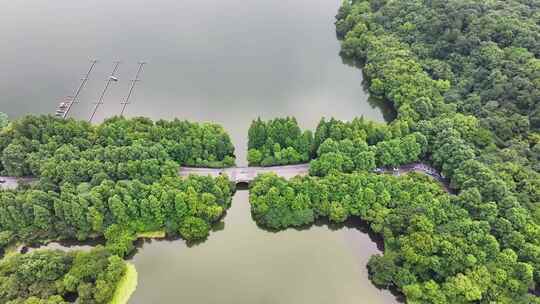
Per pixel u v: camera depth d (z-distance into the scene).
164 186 188.62
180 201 182.50
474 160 194.25
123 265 172.62
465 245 166.00
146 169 194.88
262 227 196.25
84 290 159.38
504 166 192.75
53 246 186.62
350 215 194.25
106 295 162.62
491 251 165.50
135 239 186.75
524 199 181.75
